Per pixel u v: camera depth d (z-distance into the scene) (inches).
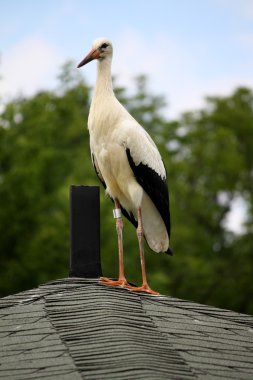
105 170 402.3
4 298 328.8
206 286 1034.1
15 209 909.2
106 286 330.6
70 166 969.5
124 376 254.4
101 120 397.7
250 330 318.3
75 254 348.8
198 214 1203.9
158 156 409.4
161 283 877.2
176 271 1033.5
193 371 267.3
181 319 313.7
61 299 317.4
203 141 1230.9
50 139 978.1
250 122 1296.8
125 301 317.1
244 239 1107.3
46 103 1009.5
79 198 351.3
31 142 944.3
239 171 1214.9
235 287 1041.5
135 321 299.4
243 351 296.4
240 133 1307.8
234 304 1039.0
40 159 927.0
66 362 268.2
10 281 879.7
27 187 909.2
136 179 400.5
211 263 1078.4
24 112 1006.4
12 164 941.8
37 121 978.1
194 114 1277.1
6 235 905.5
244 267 1058.1
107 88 405.4
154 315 310.0
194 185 1224.2
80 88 1084.5
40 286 336.5
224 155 1213.1
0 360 277.4
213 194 1243.8
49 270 879.7
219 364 280.2
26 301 321.1
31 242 890.7
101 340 279.7
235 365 282.0
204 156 1217.4
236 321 324.2
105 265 845.2
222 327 315.3
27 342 287.3
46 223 898.1
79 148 1008.2
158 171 405.4
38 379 259.4
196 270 1028.5
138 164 398.0
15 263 879.1
